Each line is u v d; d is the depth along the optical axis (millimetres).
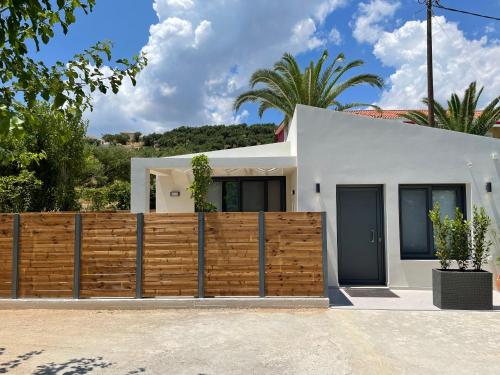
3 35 3119
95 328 7113
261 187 15203
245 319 7656
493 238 10539
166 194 17484
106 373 5059
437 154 10789
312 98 21828
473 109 21578
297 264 8688
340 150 10852
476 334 6711
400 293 9930
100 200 26438
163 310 8422
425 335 6656
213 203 15219
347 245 11055
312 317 7789
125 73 4328
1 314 8172
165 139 61156
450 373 5086
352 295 9703
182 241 8758
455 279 8422
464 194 10945
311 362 5457
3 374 5031
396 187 10734
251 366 5305
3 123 2957
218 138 57781
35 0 3166
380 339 6441
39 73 3830
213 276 8703
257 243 8734
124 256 8758
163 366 5297
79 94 4086
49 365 5340
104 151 40500
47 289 8750
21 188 16594
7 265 8828
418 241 10898
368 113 29125
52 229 8828
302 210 10781
